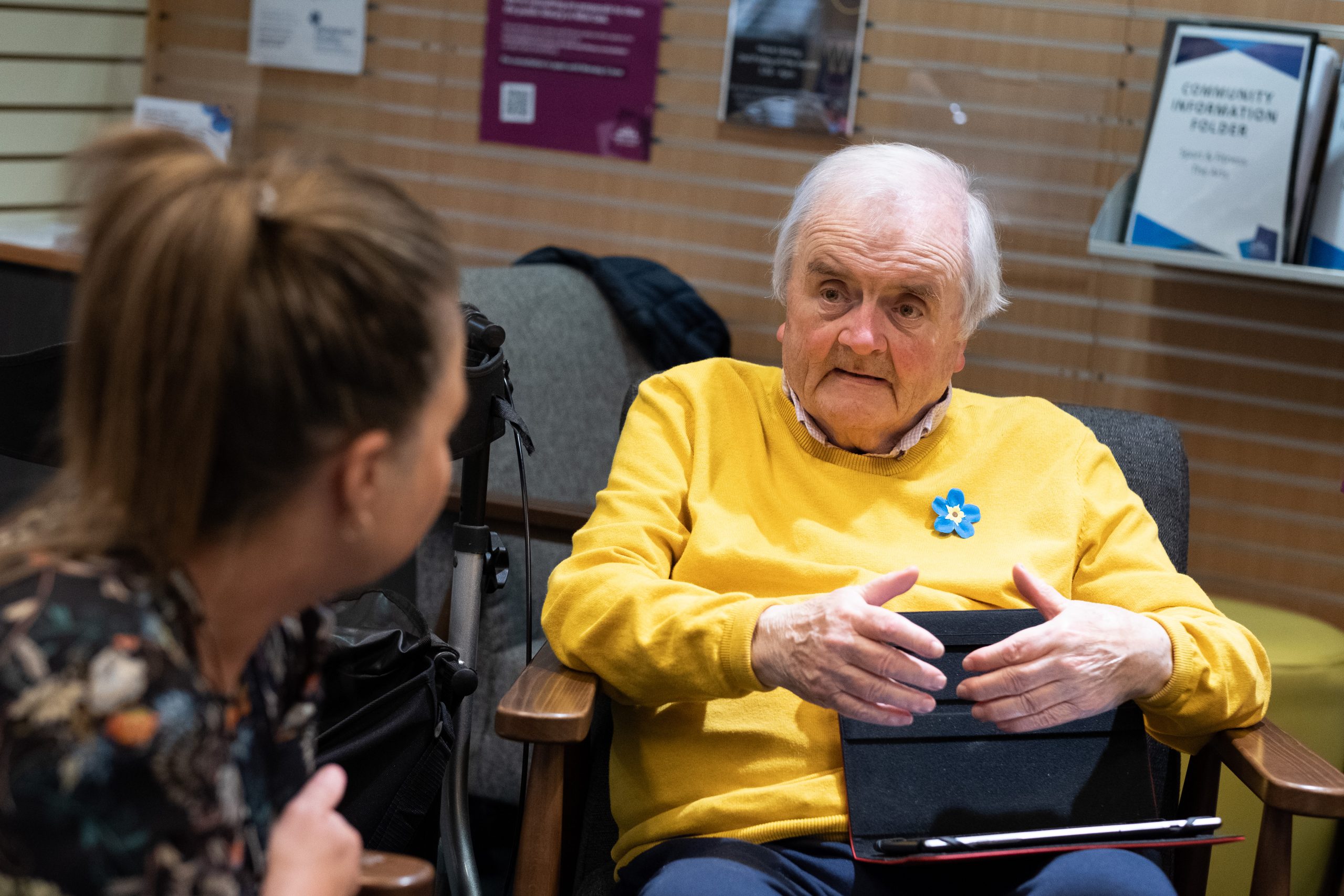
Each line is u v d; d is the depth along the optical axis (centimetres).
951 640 141
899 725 126
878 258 148
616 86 277
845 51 262
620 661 136
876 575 148
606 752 160
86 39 294
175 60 309
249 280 70
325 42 294
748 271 277
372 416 75
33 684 68
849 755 135
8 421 150
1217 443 254
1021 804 134
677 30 273
